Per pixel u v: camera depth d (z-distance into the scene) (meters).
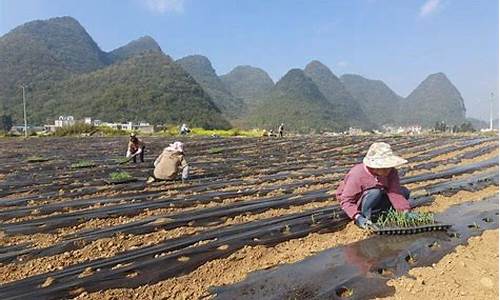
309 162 13.75
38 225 6.09
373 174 5.46
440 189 8.01
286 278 4.00
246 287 3.86
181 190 8.74
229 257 4.60
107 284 4.00
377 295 3.64
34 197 8.29
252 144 23.56
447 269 4.14
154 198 7.95
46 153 19.97
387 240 4.93
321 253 4.61
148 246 5.03
